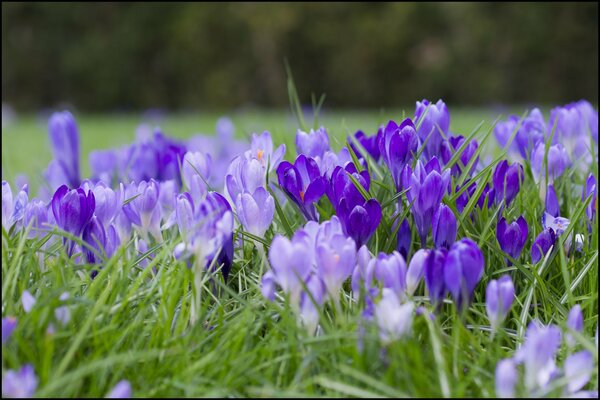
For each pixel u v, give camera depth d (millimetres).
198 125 6926
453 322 1015
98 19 16062
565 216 1297
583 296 1074
